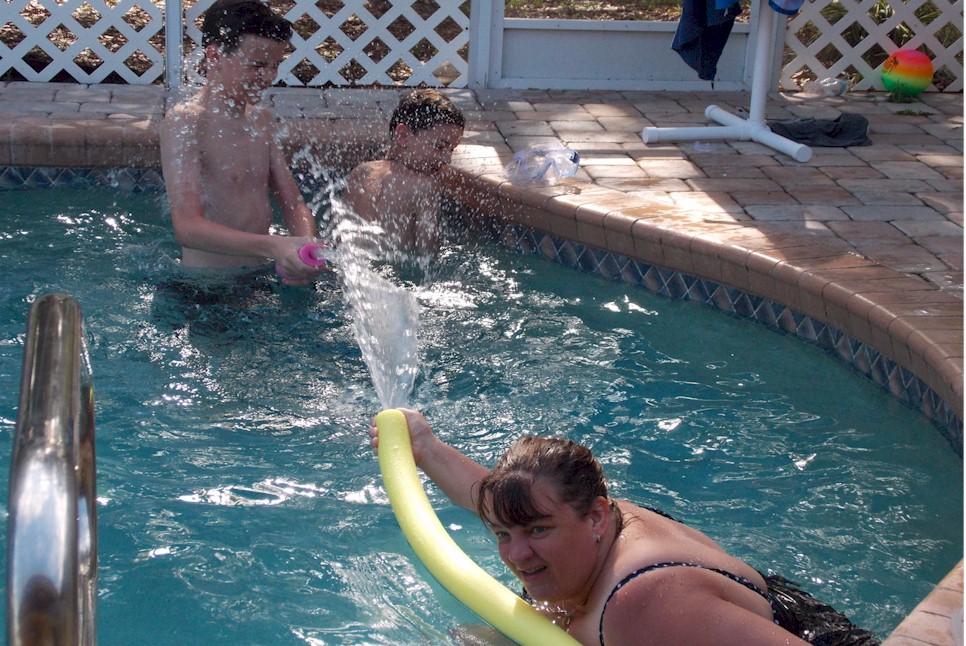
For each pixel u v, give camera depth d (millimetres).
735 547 2787
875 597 2590
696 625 1772
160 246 4793
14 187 5742
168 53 7016
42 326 1772
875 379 3873
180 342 3812
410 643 2344
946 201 5320
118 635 2350
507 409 3512
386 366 3727
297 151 5973
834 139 6395
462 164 5711
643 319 4418
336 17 7301
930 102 7570
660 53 7707
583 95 7500
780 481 3152
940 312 3822
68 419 1481
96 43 6980
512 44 7578
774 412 3611
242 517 2830
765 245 4527
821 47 7812
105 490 2904
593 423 3461
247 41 4242
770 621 1853
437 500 2953
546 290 4707
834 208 5148
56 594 1188
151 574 2562
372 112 6668
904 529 2906
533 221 5238
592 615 1930
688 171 5734
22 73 6945
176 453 3127
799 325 4250
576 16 9266
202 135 4285
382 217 4836
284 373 3639
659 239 4691
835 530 2895
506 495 1854
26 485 1309
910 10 7734
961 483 3166
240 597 2498
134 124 5953
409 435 2734
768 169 5812
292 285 4309
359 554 2697
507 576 2609
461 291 4609
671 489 3082
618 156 5984
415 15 7391
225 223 4332
